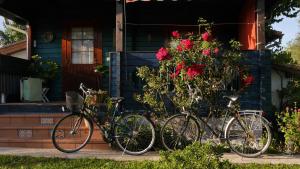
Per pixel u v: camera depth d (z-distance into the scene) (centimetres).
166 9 1184
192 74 817
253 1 980
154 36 1198
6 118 880
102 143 813
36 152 777
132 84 912
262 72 899
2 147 821
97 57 1205
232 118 795
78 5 1186
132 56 916
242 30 1115
